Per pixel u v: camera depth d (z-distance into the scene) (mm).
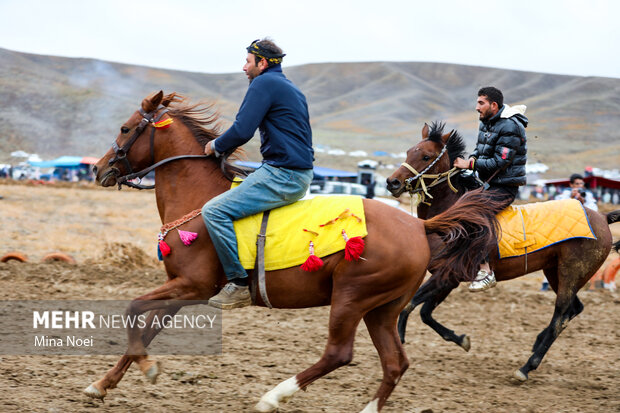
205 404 4832
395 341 4617
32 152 85125
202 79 193250
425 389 5648
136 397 4883
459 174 6637
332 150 89062
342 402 5125
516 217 6246
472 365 6590
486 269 6035
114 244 11883
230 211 4398
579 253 6230
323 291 4469
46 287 9102
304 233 4398
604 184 44219
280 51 4680
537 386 5918
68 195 30359
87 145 90500
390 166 72875
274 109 4535
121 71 181875
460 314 9180
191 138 4871
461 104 184000
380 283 4359
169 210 4773
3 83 115562
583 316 9258
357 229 4359
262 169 4508
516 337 7957
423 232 4594
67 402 4609
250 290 4508
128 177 4891
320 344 7008
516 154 6176
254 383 5426
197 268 4457
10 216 19641
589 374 6375
